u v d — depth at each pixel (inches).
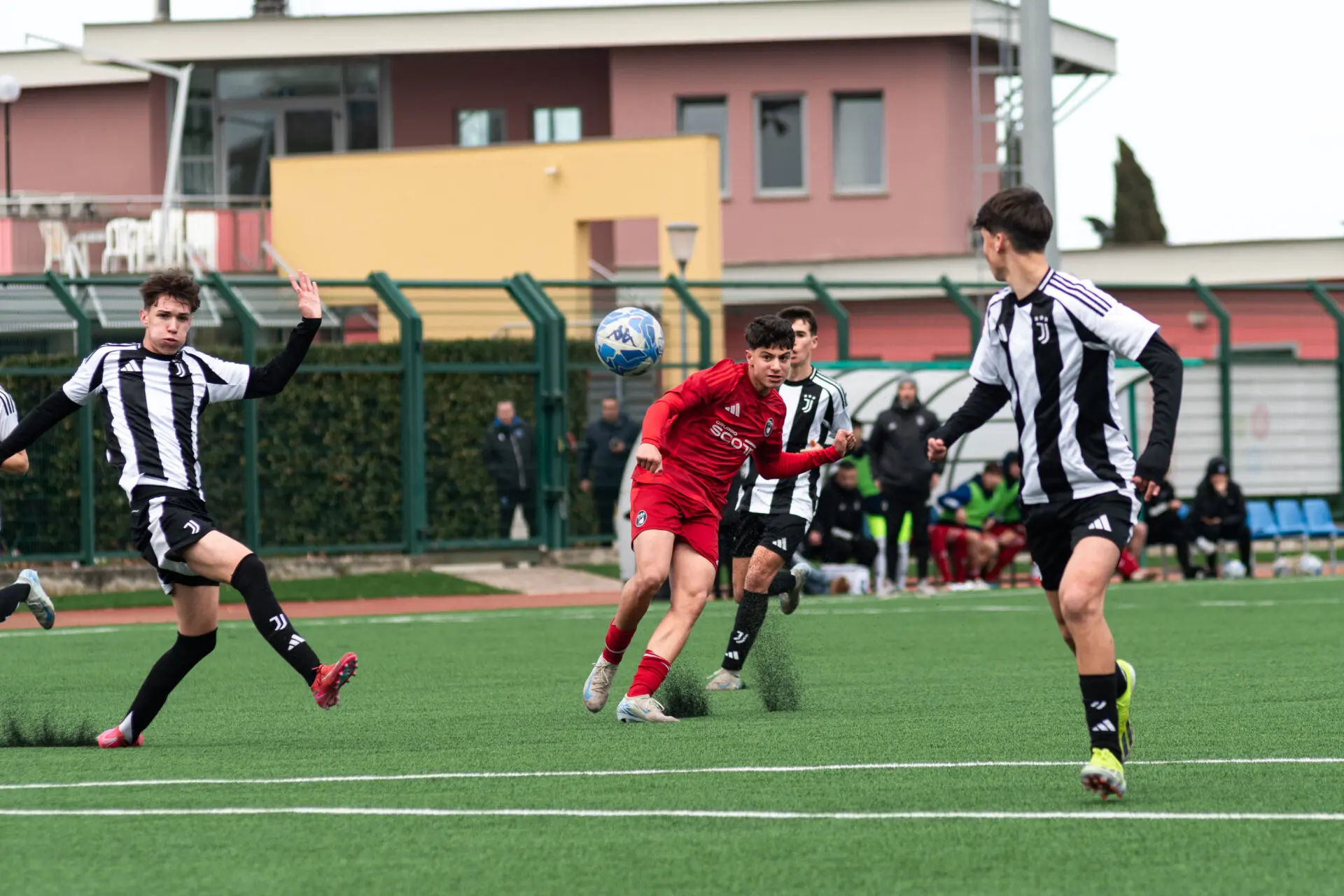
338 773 684.7
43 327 2081.7
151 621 1801.2
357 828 561.9
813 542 1983.3
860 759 708.7
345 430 2208.4
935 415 1945.1
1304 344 3097.9
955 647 1316.4
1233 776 654.5
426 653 1326.3
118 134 3919.8
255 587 746.8
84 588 2055.9
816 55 3779.5
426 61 3826.3
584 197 3046.3
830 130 3784.5
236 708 970.1
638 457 805.9
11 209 3176.7
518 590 2160.4
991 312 634.8
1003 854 514.0
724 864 502.9
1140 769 676.7
